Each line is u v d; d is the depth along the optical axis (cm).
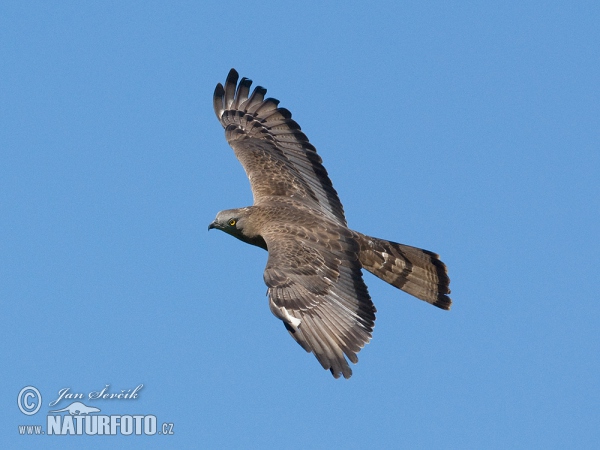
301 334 1496
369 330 1526
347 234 1652
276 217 1681
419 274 1702
